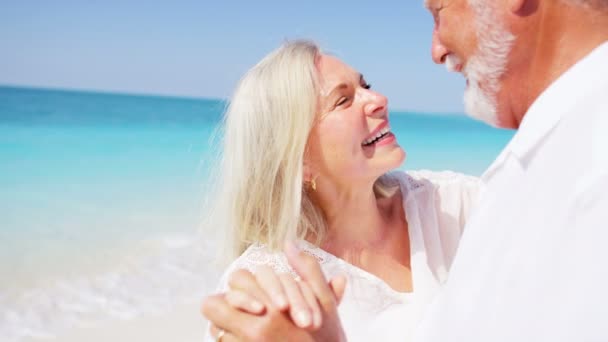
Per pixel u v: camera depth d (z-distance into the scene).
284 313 1.16
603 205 1.03
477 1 1.42
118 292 6.62
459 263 1.28
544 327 1.08
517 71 1.44
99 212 11.10
